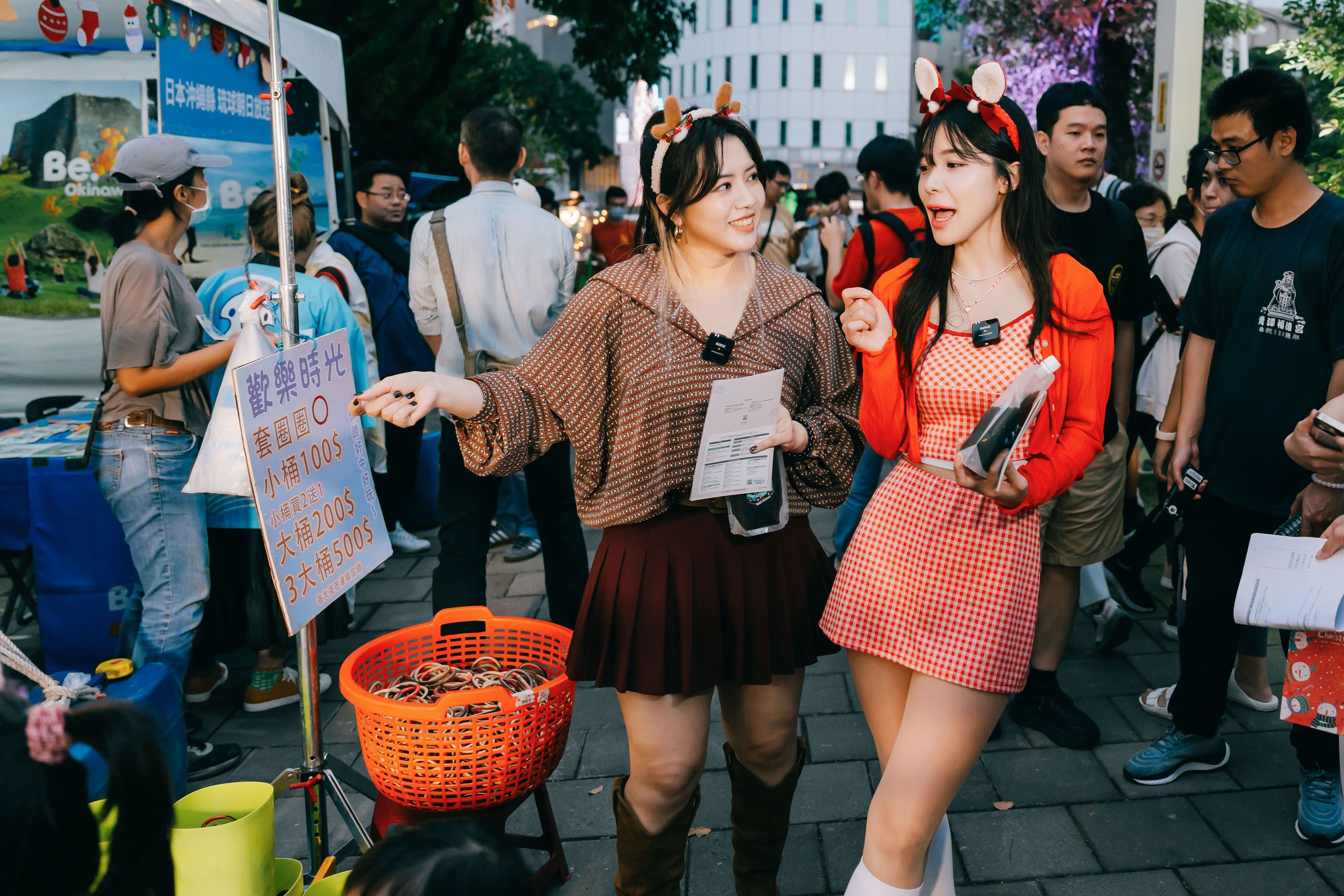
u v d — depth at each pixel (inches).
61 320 229.6
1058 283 76.2
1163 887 98.3
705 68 2420.0
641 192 82.3
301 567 80.2
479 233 146.6
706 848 106.3
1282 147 99.6
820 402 86.5
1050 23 727.7
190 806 84.0
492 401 77.0
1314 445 84.4
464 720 82.6
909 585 77.4
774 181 260.8
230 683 152.3
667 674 77.4
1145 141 646.5
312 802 90.7
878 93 2313.0
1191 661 114.2
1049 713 127.5
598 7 501.4
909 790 74.5
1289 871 100.2
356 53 411.5
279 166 84.3
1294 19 279.7
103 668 106.3
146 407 119.7
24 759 53.6
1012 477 70.4
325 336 85.8
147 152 116.8
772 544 81.0
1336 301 98.6
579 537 150.6
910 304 80.2
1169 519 159.0
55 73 219.9
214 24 177.2
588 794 117.6
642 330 78.4
